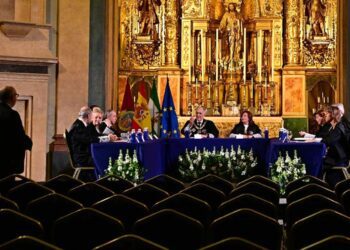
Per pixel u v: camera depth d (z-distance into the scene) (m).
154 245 3.90
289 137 12.79
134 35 16.75
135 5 16.73
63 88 14.66
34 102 13.94
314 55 16.80
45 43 14.07
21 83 13.75
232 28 16.78
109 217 4.86
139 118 12.39
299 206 5.86
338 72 16.27
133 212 5.68
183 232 4.81
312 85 16.78
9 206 5.86
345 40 15.91
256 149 11.66
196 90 16.66
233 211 5.34
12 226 4.93
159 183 7.85
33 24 13.74
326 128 12.32
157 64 16.84
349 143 11.16
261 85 16.66
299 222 4.90
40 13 14.30
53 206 5.82
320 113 13.58
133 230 4.85
